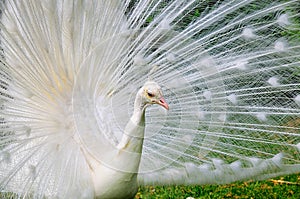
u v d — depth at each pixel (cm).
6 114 257
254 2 268
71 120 261
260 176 272
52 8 257
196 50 270
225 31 271
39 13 257
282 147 271
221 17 268
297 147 270
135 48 269
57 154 256
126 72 267
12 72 257
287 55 269
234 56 272
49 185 252
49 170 253
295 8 266
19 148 256
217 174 273
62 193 251
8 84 258
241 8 269
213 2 268
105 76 264
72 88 263
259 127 272
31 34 258
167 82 271
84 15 262
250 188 329
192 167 272
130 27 268
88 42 263
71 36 262
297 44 268
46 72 260
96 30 264
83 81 260
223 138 273
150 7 269
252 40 271
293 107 271
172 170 272
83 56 263
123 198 259
